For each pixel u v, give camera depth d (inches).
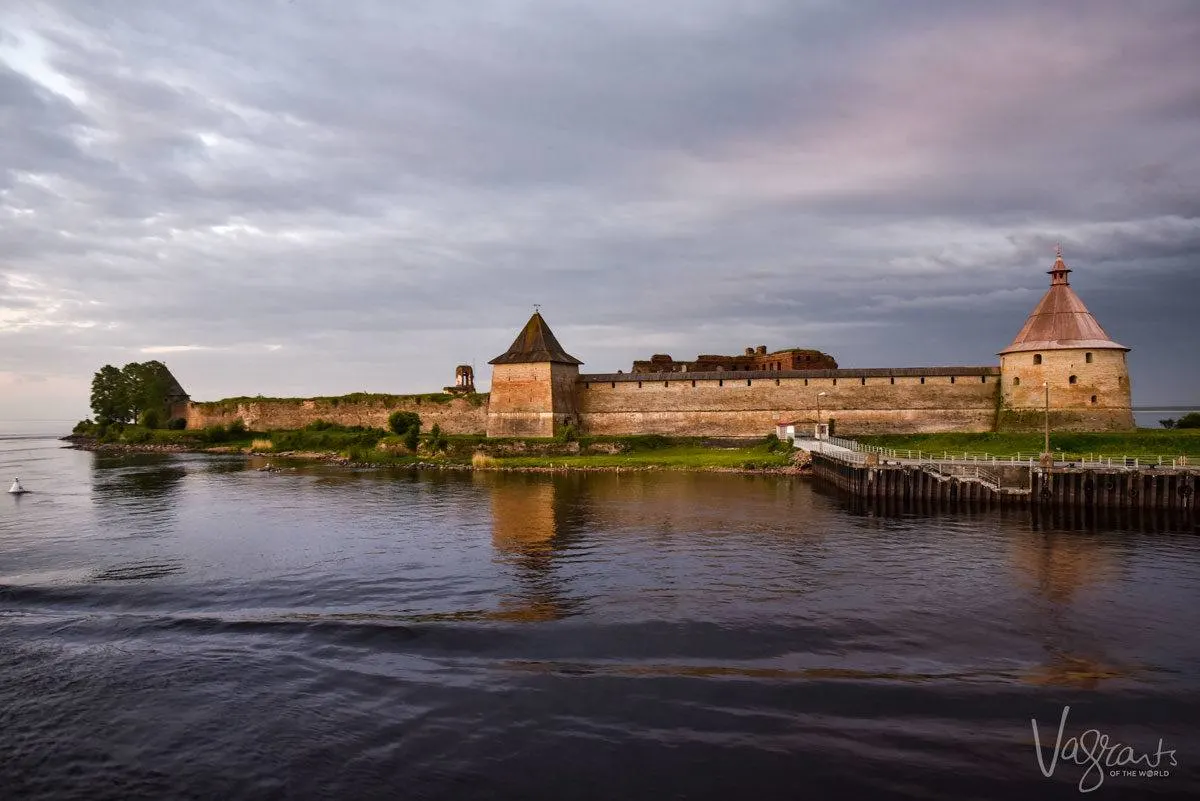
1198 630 842.8
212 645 831.7
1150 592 983.0
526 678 730.8
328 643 831.1
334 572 1134.4
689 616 901.2
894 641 815.7
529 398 3110.2
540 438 2915.8
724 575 1083.9
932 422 2785.4
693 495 1866.4
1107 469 1588.3
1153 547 1234.6
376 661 782.5
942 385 2795.3
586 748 605.0
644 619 890.7
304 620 901.2
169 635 863.7
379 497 1914.4
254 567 1170.0
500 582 1064.8
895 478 1734.7
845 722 637.9
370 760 595.8
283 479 2368.4
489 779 567.2
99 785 570.3
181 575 1125.7
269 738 631.8
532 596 994.1
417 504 1782.7
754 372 2999.5
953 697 677.9
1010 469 1740.9
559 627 865.5
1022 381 2532.0
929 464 1775.3
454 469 2618.1
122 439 4264.3
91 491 2090.3
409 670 758.5
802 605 940.6
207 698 704.4
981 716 645.9
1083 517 1509.6
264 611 949.2
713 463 2472.9
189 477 2449.6
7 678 752.3
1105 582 1031.0
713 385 3051.2
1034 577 1058.7
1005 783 552.4
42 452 3961.6
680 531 1398.9
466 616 913.5
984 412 2748.5
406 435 3083.2
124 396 4623.5
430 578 1093.8
